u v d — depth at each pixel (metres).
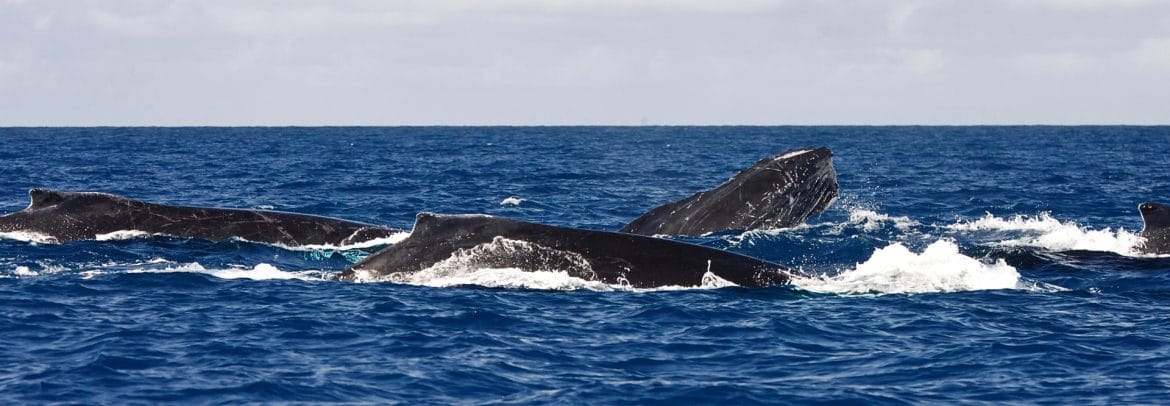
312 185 179.62
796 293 69.44
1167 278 75.50
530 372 51.97
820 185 99.19
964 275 73.81
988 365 53.41
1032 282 73.81
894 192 165.00
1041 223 107.44
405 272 73.19
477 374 51.34
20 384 48.78
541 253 72.06
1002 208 137.00
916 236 97.12
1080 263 81.31
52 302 65.00
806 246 90.31
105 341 55.91
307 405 46.62
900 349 56.28
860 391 49.44
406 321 61.03
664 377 51.41
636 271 71.00
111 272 75.88
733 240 91.50
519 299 66.88
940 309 65.06
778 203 97.12
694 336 58.59
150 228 92.56
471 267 72.31
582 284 70.44
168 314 62.38
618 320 61.88
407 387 49.25
